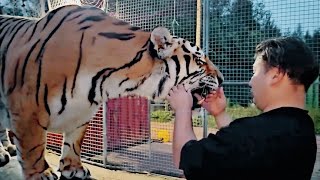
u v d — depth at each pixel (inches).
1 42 133.9
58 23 124.6
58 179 131.0
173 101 70.4
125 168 217.8
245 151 52.9
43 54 119.8
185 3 269.0
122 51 116.6
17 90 122.4
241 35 243.8
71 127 128.5
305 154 54.7
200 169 55.3
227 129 56.4
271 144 52.7
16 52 125.7
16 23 139.3
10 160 157.8
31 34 127.0
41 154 125.4
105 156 219.1
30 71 120.3
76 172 136.3
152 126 324.8
